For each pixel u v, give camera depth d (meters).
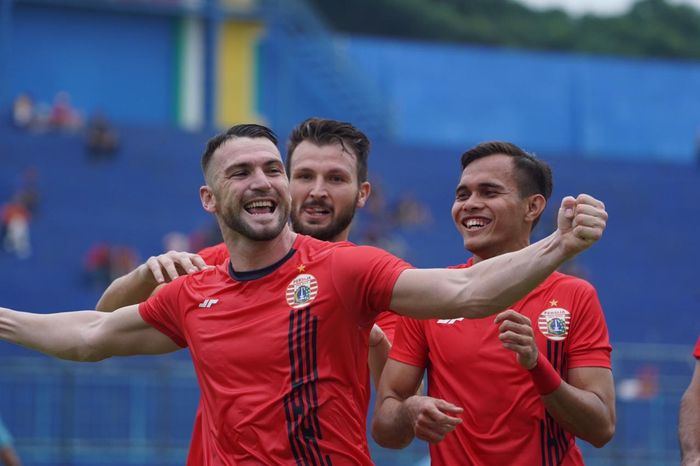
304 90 44.41
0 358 26.58
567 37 68.25
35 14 40.50
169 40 41.19
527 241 7.07
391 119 46.66
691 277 36.31
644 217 37.97
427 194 36.81
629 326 34.12
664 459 20.25
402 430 6.60
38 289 31.11
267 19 41.66
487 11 71.06
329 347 5.79
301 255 5.97
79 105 40.56
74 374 20.86
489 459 6.63
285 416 5.75
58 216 33.34
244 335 5.88
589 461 19.86
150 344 6.39
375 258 5.75
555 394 6.28
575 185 38.44
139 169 35.06
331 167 7.52
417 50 49.25
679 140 50.03
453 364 6.78
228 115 41.69
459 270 5.49
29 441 21.16
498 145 7.04
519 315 6.04
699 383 7.30
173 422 22.11
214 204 6.14
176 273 6.55
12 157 34.41
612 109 49.88
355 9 64.62
